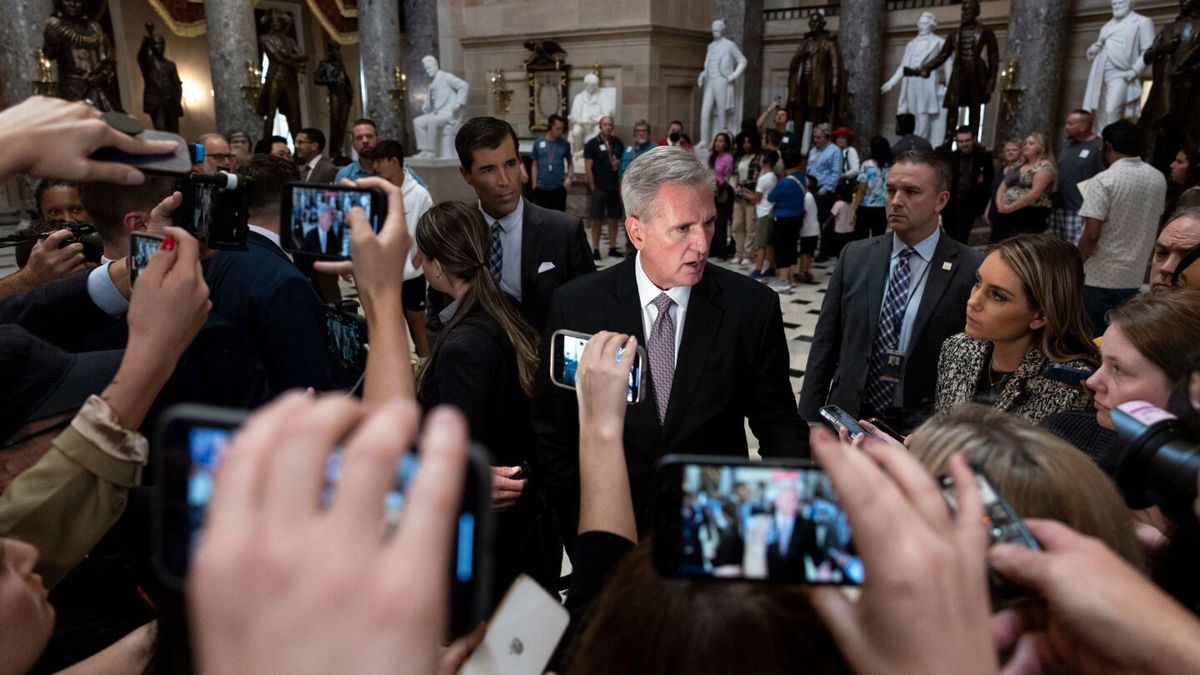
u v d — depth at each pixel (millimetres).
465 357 1806
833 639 530
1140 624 517
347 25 16266
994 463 765
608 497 945
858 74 11914
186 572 469
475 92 15359
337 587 282
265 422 323
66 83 10000
